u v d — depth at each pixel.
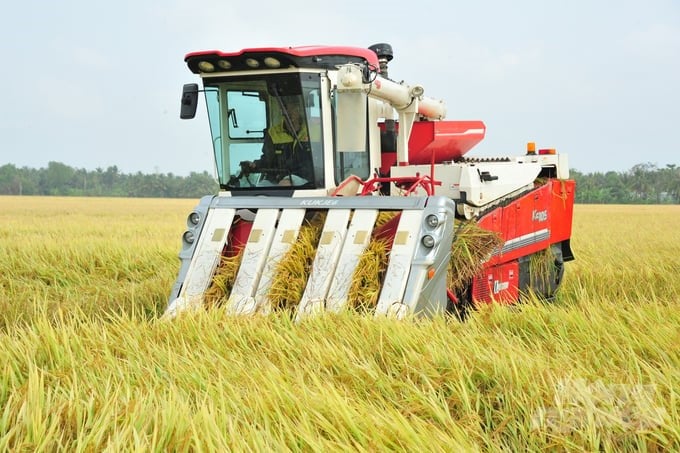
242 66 8.93
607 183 116.94
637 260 14.70
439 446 4.25
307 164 8.97
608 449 4.44
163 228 26.98
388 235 8.15
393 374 5.83
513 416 4.90
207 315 7.23
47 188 164.50
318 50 8.89
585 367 5.77
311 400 4.93
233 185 9.39
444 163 11.59
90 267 15.16
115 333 6.99
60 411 4.60
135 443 4.09
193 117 9.38
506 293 10.45
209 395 5.15
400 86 10.02
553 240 11.77
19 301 10.59
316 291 7.69
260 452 4.14
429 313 7.61
